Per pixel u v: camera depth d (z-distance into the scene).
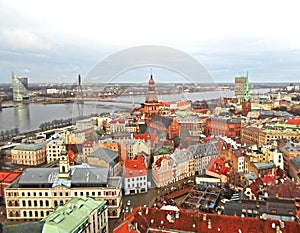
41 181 91.56
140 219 64.69
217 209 85.94
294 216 66.44
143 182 85.19
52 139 170.00
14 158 158.12
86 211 71.50
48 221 64.31
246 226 60.69
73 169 94.94
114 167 55.97
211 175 102.94
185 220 64.38
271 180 95.75
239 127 183.38
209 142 91.56
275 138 169.00
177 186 91.88
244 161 121.81
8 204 91.38
